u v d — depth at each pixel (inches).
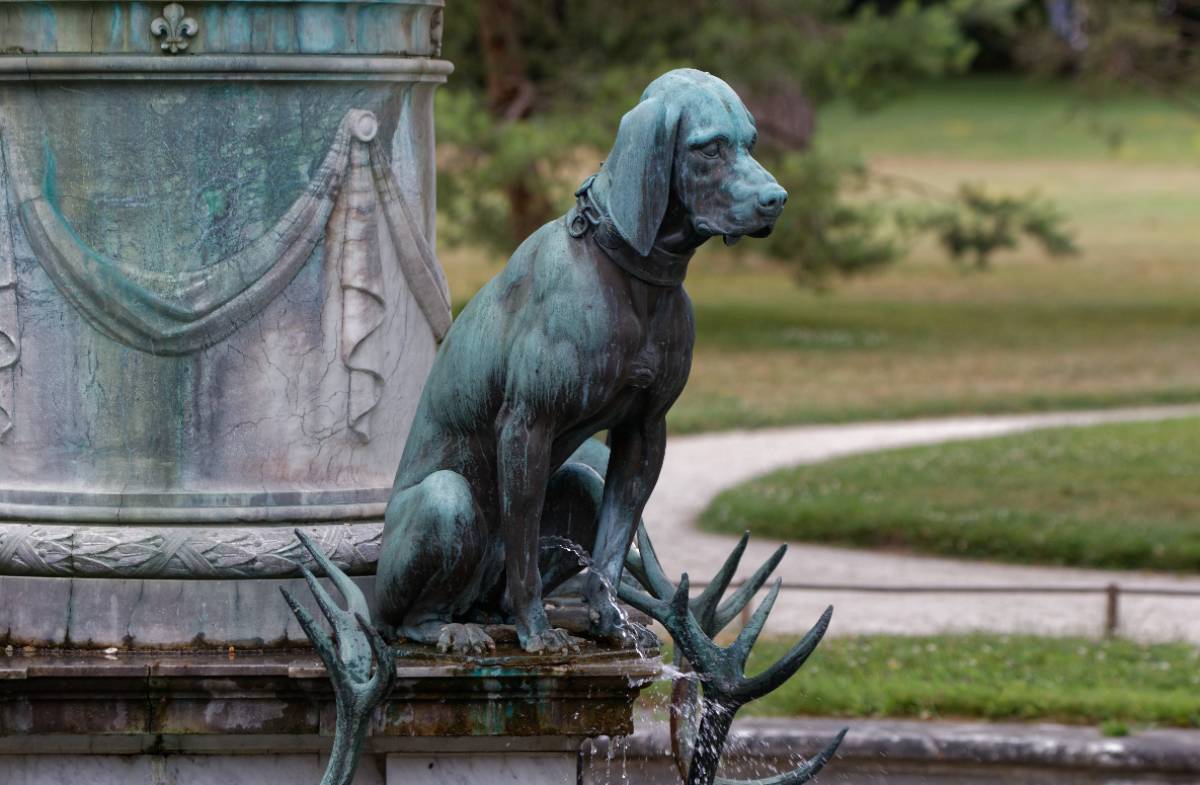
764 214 203.5
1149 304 1435.8
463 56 1171.9
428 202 246.5
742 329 1288.1
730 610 224.1
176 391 229.0
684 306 217.9
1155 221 1991.9
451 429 221.1
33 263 229.8
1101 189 2251.5
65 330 229.8
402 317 240.7
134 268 228.7
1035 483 733.3
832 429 911.7
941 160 2517.2
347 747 203.6
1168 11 1533.0
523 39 1154.0
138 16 224.5
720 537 650.8
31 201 229.0
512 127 1003.3
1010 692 428.1
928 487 724.0
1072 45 1368.1
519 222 1043.3
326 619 229.0
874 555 631.2
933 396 1002.7
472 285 1411.2
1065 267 1695.4
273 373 231.0
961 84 3518.7
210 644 227.3
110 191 228.1
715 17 1101.7
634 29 1128.2
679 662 229.8
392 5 234.5
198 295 227.9
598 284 209.8
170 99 227.0
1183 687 446.6
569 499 231.9
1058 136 2805.1
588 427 219.1
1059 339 1246.3
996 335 1268.5
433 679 211.0
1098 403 988.6
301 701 218.1
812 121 1207.6
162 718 217.5
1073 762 397.1
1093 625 528.7
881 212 1323.8
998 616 540.7
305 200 230.2
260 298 229.3
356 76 231.5
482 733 215.2
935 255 1820.9
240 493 229.3
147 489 229.1
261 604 227.9
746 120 207.9
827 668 453.4
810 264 1142.3
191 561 225.6
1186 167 2485.2
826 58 1106.1
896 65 1125.7
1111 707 420.8
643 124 206.5
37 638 228.1
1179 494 714.8
